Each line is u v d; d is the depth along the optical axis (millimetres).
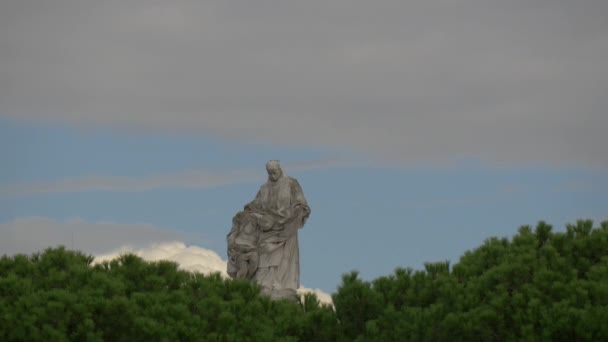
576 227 79562
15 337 70812
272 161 98938
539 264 76875
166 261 78188
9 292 73000
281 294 96750
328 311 78062
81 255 78125
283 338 74625
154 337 72062
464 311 75250
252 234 98688
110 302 72438
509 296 75500
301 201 98688
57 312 71375
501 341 74312
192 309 75688
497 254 79188
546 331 72250
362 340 75312
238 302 75625
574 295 73438
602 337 71812
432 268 80188
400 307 77688
